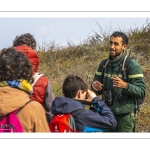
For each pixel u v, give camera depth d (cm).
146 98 552
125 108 326
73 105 262
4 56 217
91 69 714
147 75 646
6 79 216
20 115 213
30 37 309
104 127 267
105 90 338
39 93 290
